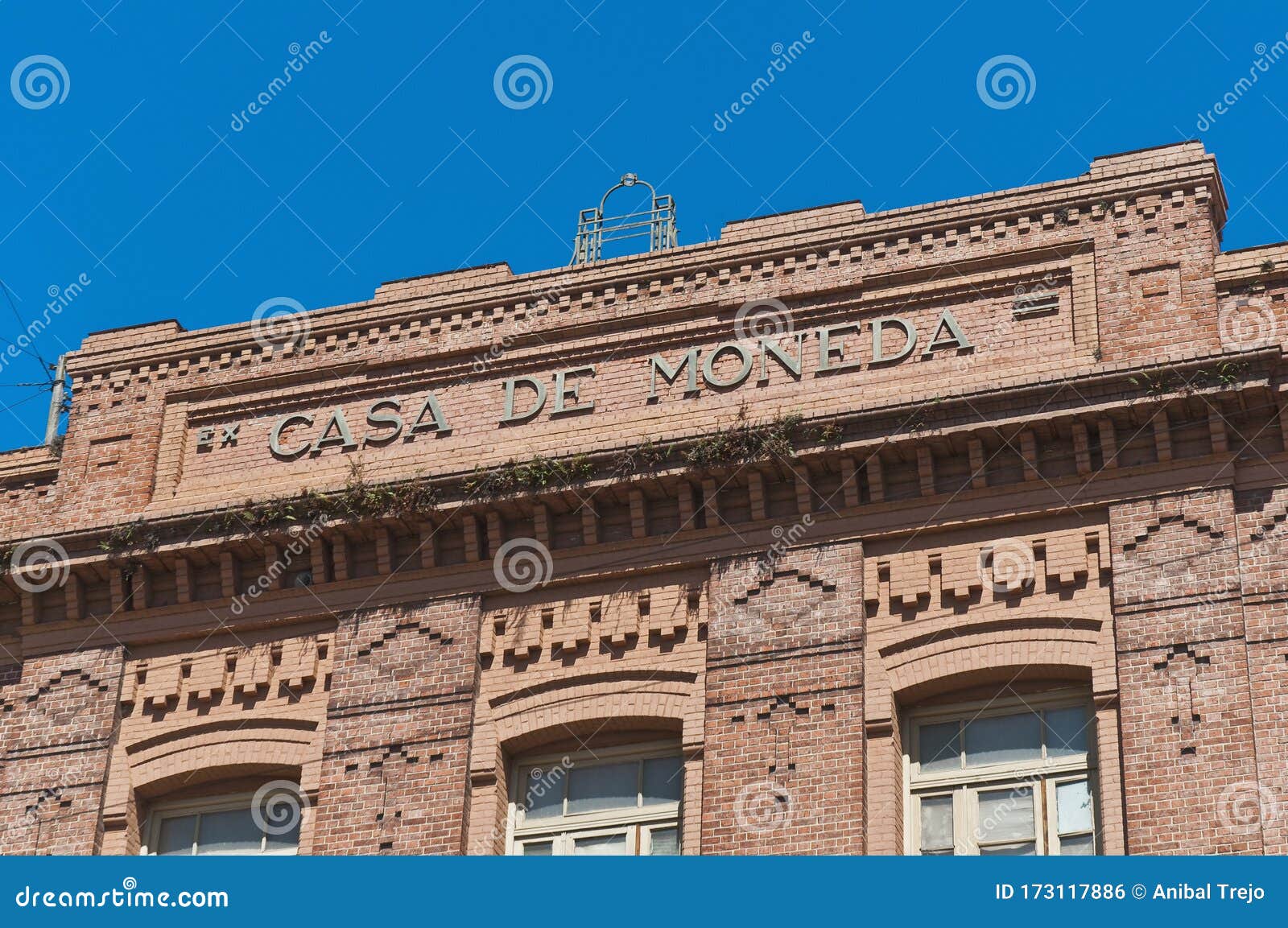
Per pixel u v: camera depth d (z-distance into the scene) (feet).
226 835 101.50
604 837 96.27
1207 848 86.02
